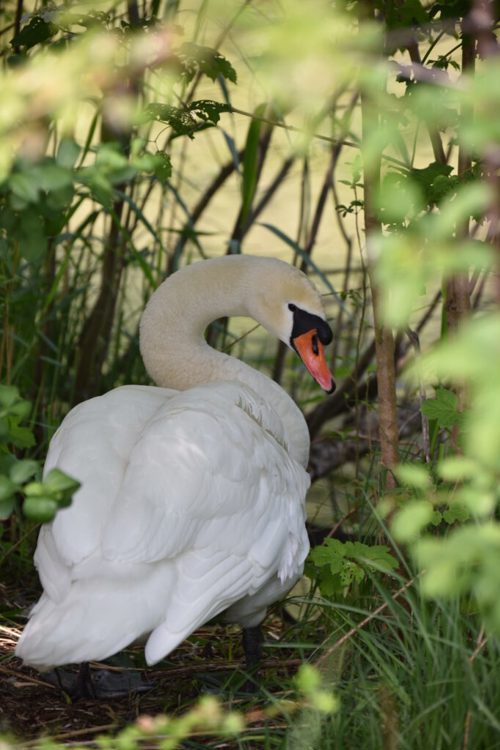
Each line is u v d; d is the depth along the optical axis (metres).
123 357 11.48
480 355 3.26
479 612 6.52
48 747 5.53
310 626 7.98
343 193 17.33
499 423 3.26
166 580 6.03
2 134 4.45
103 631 5.68
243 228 10.69
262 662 7.50
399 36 6.71
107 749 5.50
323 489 11.55
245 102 15.62
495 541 3.80
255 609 7.14
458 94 3.87
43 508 4.40
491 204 5.94
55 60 4.88
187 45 7.93
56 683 7.23
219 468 6.38
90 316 10.93
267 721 6.32
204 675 7.37
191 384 8.51
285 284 8.41
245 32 4.23
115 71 5.84
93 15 7.87
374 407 9.71
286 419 8.16
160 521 5.98
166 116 7.90
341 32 4.51
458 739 5.56
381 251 3.68
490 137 3.55
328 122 11.77
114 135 9.94
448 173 7.13
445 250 3.62
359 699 6.10
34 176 4.50
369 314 12.32
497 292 5.67
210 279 8.52
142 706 6.99
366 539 8.16
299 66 3.94
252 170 10.42
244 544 6.52
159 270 10.85
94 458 6.35
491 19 7.27
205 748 6.32
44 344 10.89
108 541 5.86
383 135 4.06
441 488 7.38
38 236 4.78
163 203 11.23
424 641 6.36
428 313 10.65
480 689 5.68
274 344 14.03
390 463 7.75
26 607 8.52
